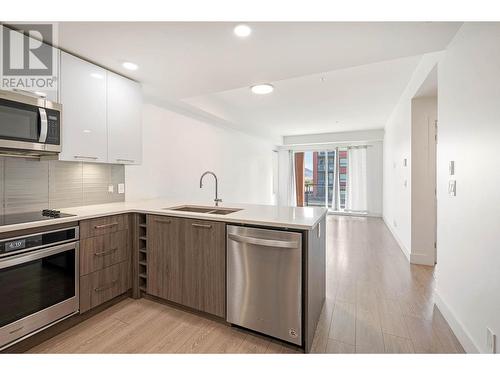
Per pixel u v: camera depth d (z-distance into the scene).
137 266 2.41
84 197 2.59
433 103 3.35
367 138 7.15
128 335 1.87
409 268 3.26
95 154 2.32
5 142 1.70
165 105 3.70
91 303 2.06
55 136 1.97
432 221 3.38
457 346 1.75
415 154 3.44
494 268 1.40
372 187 7.44
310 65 2.38
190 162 4.25
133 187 3.18
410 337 1.85
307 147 8.30
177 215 2.15
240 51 2.12
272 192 8.03
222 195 5.21
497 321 1.37
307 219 1.82
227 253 1.93
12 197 2.06
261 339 1.83
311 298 1.76
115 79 2.51
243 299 1.88
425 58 2.72
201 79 2.71
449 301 2.02
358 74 3.33
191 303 2.12
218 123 5.03
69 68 2.11
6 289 1.57
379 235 5.07
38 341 1.76
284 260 1.71
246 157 6.28
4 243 1.55
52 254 1.79
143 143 3.34
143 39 1.94
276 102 4.63
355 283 2.80
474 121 1.62
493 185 1.41
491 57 1.43
